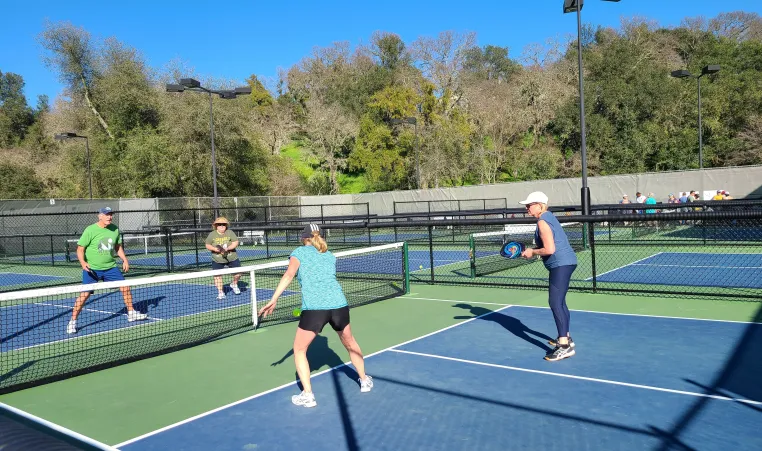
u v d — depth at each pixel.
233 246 10.75
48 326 8.80
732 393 4.66
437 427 4.20
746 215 8.05
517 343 6.58
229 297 10.90
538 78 49.38
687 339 6.43
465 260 15.91
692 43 52.41
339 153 57.25
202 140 34.75
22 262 20.64
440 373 5.54
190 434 4.27
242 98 39.50
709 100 40.91
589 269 13.08
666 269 12.66
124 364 6.38
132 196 33.91
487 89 56.00
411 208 34.16
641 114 44.38
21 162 42.12
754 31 54.47
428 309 8.84
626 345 6.29
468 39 51.41
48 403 5.14
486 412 4.47
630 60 47.09
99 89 36.81
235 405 4.89
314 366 6.00
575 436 3.94
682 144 41.19
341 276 12.31
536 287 9.98
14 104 71.81
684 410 4.34
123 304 10.66
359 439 4.04
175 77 35.97
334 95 66.81
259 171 39.97
